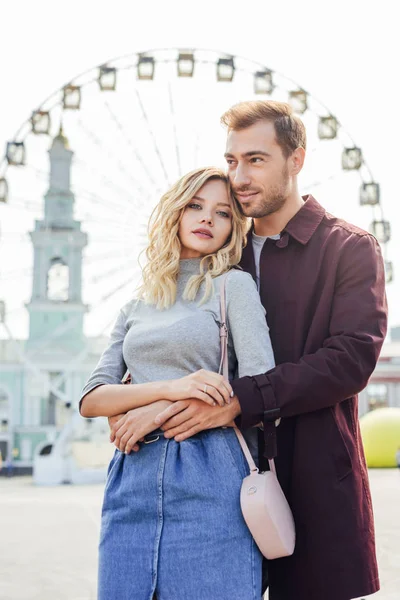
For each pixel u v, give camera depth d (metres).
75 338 41.09
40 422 40.69
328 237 2.60
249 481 2.24
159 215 2.61
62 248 41.00
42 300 40.81
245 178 2.56
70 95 18.06
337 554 2.35
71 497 17.55
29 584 6.09
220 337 2.40
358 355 2.35
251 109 2.59
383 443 24.69
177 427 2.28
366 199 17.62
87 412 2.45
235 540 2.21
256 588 2.21
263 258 2.68
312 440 2.43
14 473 38.88
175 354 2.37
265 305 2.63
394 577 6.07
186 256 2.60
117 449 2.48
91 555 7.71
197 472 2.23
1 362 40.66
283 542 2.21
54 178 41.12
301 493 2.42
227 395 2.26
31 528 10.35
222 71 17.16
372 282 2.47
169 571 2.17
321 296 2.53
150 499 2.25
